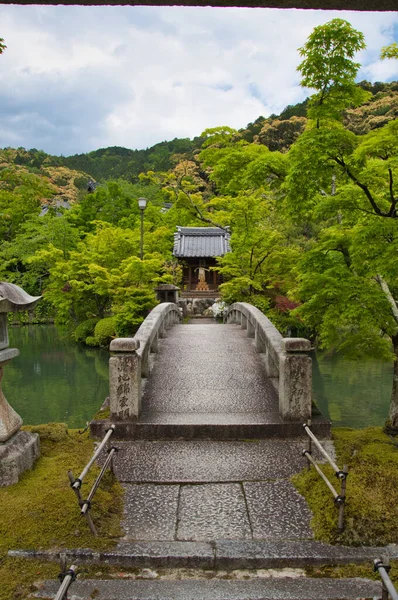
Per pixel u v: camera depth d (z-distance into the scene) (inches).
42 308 1214.3
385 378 590.2
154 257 771.4
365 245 197.9
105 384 601.9
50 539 130.5
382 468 167.0
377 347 225.5
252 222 569.9
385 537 133.3
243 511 150.2
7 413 164.4
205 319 851.4
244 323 474.3
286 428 203.0
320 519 140.8
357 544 132.3
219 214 623.2
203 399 240.8
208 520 145.3
